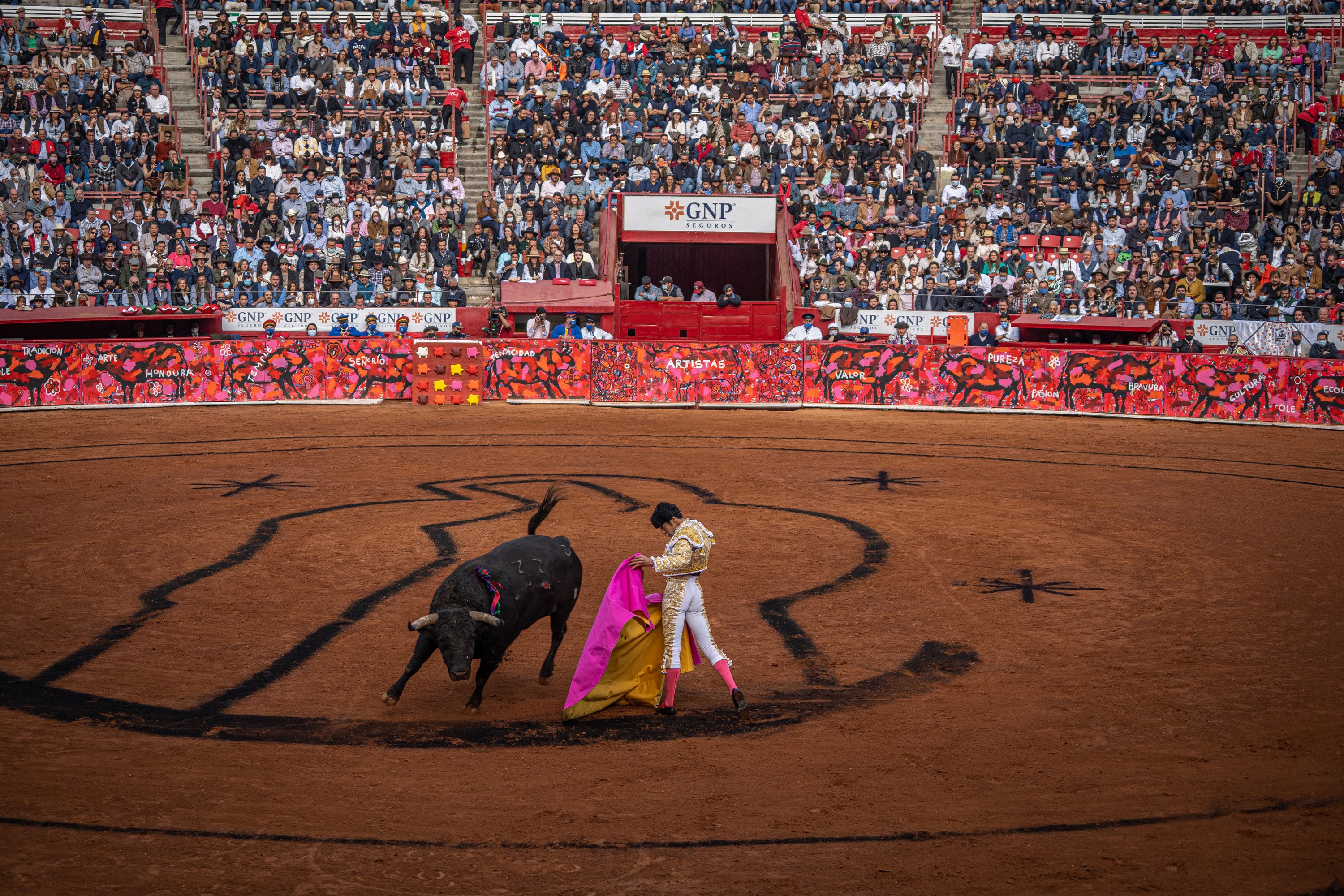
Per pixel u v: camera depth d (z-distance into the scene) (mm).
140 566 13141
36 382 26297
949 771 7859
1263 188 34781
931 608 11953
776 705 9211
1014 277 33375
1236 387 26672
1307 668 10195
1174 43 41469
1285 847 6734
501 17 41031
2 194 32406
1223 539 15328
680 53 39625
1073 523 16188
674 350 27875
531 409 27172
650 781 7660
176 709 8891
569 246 34594
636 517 16016
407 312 32125
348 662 10070
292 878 6207
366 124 36438
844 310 32938
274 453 21047
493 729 8625
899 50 40469
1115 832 6926
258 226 33188
